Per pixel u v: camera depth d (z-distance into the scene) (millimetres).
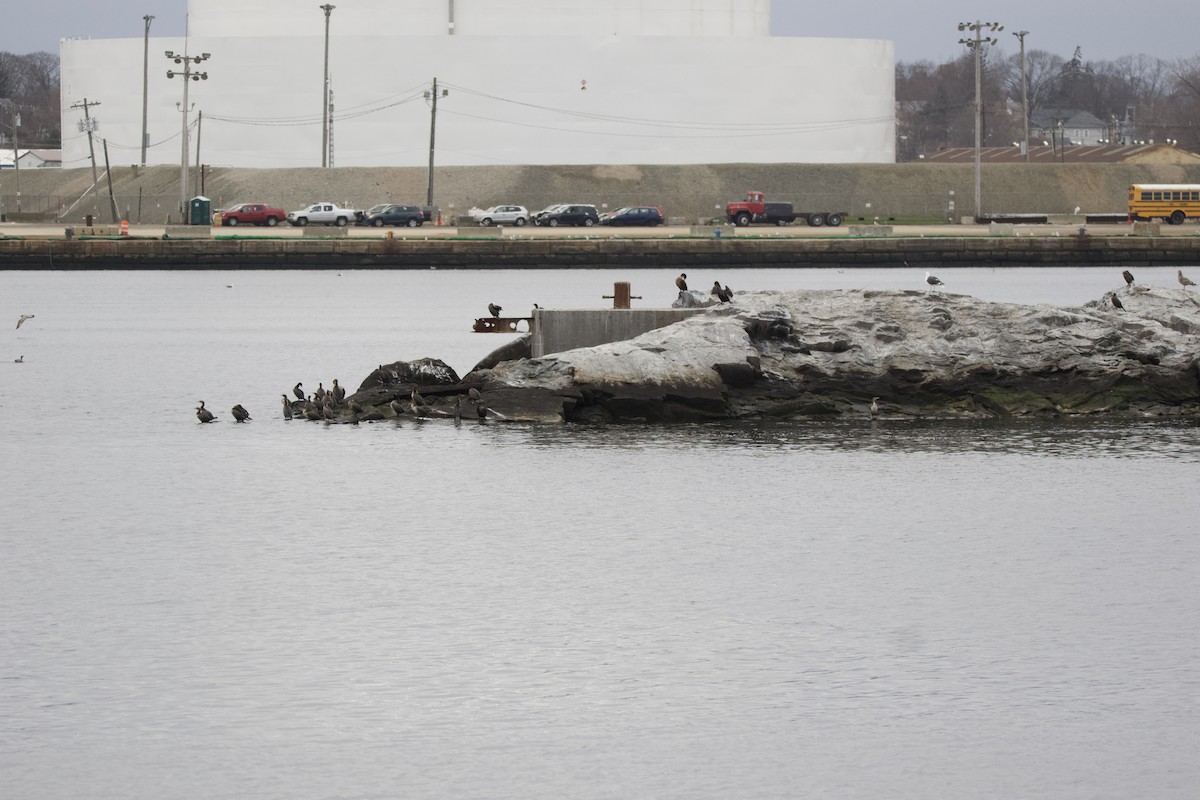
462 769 33188
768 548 49750
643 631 41375
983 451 64688
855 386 72500
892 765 33375
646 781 32688
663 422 70750
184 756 33750
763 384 71938
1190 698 36750
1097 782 32688
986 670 38562
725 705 36375
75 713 35938
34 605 43750
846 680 37938
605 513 54312
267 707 36219
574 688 37406
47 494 58625
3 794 32156
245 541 50969
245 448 67062
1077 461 62906
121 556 49125
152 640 40656
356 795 32094
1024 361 73375
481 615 42688
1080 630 41562
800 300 75562
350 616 42625
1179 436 68062
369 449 65812
